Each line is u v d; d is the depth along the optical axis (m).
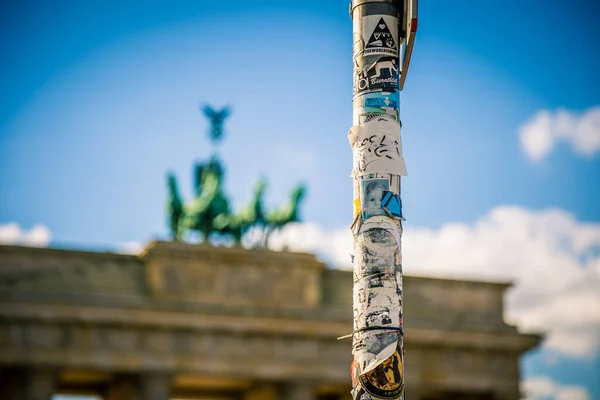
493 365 116.69
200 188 114.94
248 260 111.00
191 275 109.31
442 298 117.94
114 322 106.06
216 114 115.62
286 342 111.12
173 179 114.44
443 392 116.50
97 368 105.38
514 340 116.50
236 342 109.75
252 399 115.94
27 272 106.06
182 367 107.50
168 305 107.31
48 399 104.38
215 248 110.06
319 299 112.81
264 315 109.69
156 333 107.75
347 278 115.88
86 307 105.06
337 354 112.12
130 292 107.75
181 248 109.12
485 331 115.94
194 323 107.94
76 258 107.56
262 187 114.81
